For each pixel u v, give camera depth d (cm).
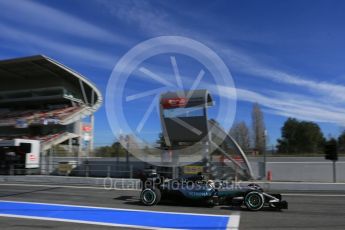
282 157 3834
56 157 3178
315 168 2523
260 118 5406
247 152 4038
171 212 1233
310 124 7231
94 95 5762
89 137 5222
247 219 1104
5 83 5712
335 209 1317
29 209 1297
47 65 4966
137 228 973
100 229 955
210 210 1286
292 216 1158
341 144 6619
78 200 1560
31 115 5094
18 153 3106
